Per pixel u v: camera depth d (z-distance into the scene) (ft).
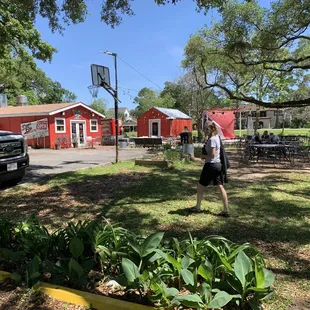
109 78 40.32
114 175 30.42
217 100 122.52
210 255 8.54
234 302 7.58
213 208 18.38
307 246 12.57
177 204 19.36
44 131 71.46
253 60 42.93
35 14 25.43
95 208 18.66
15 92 130.93
